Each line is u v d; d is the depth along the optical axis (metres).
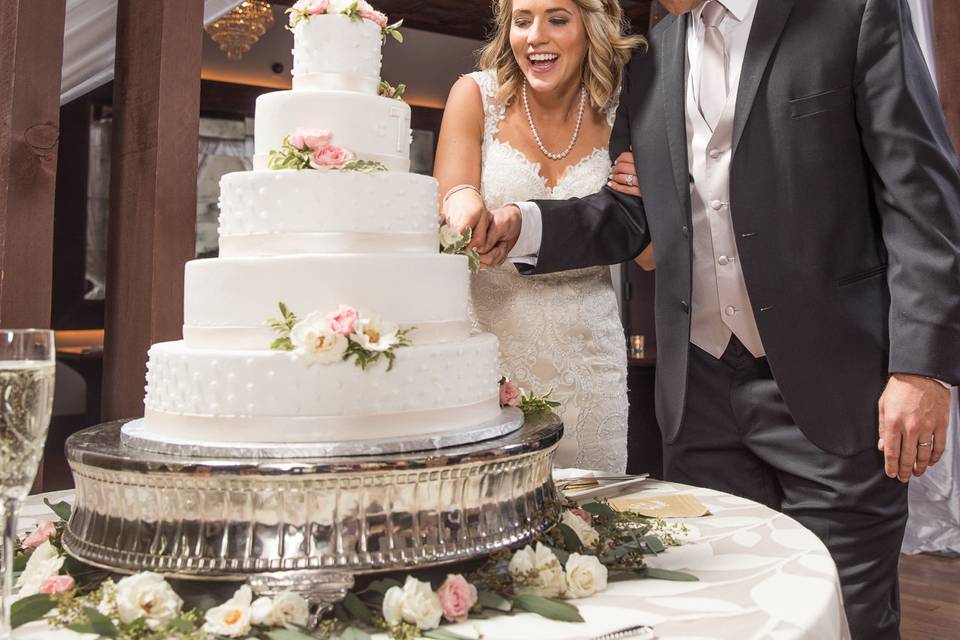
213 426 1.30
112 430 1.52
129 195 2.76
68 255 8.38
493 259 2.29
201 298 1.39
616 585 1.32
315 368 1.28
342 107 1.48
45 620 1.18
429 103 8.96
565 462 2.70
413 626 1.12
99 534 1.27
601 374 2.71
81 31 2.93
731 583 1.31
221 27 6.67
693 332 2.27
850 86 2.05
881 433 2.00
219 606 1.16
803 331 2.06
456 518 1.27
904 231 1.95
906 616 4.12
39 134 2.49
